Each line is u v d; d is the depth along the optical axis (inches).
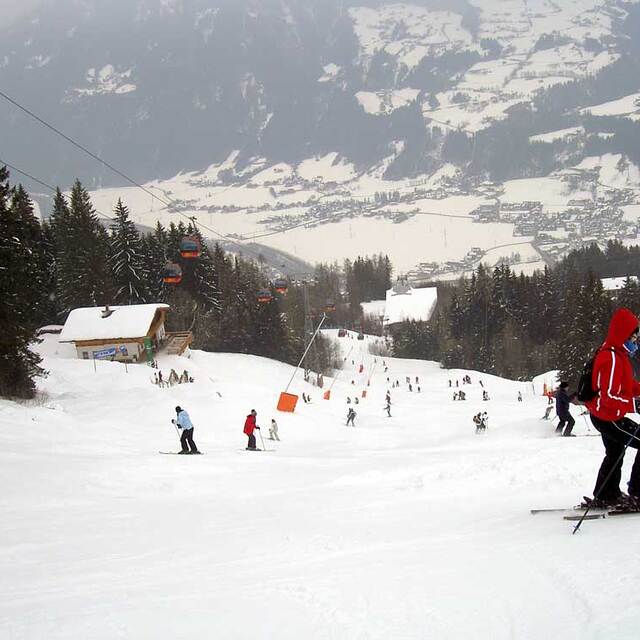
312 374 2827.3
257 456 746.8
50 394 1437.0
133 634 146.9
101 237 3129.9
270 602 161.6
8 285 1190.3
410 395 2770.7
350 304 6496.1
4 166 1250.0
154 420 1196.5
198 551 253.3
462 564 178.7
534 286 4785.9
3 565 262.7
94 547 290.4
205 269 3417.8
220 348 3437.5
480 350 4352.9
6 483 500.1
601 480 227.9
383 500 360.2
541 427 856.3
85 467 586.9
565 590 144.5
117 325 2287.2
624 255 6766.7
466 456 538.3
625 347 226.8
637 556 156.8
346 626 140.6
